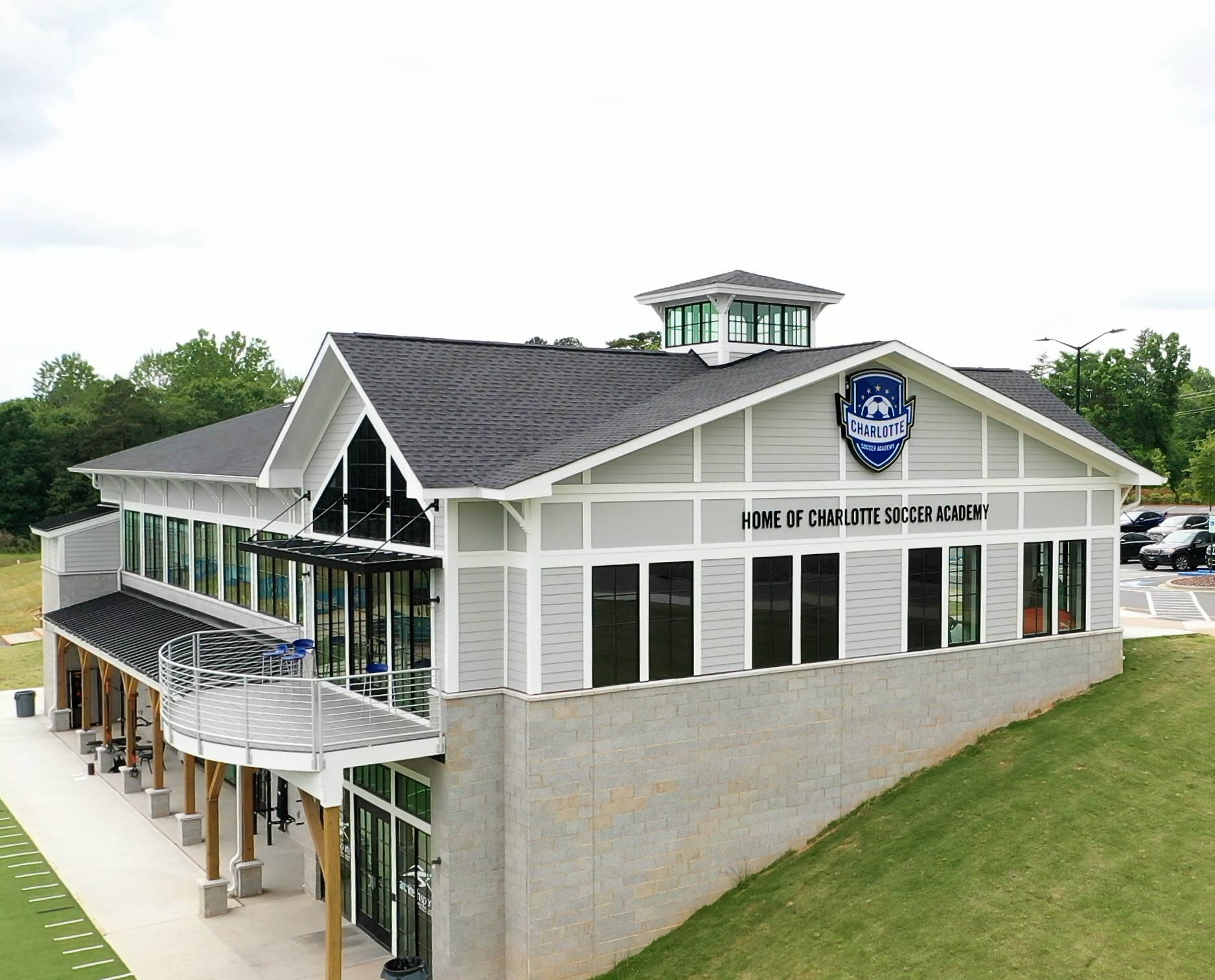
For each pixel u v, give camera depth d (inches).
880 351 900.6
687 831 838.5
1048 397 1124.5
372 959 867.4
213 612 1301.7
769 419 876.0
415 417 826.2
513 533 791.1
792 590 889.5
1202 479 2423.7
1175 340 3518.7
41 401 5334.6
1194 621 1403.8
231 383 4665.4
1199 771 872.9
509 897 795.4
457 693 782.5
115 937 900.6
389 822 886.4
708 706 845.8
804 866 861.8
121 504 1647.4
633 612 816.3
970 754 968.3
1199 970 648.4
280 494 1085.8
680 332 1161.4
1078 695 1048.8
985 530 995.3
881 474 935.0
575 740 790.5
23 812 1218.0
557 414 898.7
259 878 998.4
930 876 799.7
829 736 906.1
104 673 1385.3
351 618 938.7
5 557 3339.1
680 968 780.6
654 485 822.5
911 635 953.5
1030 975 670.5
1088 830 814.5
